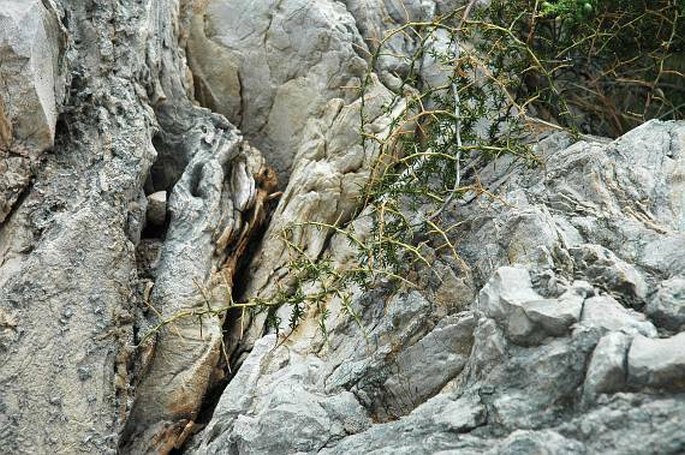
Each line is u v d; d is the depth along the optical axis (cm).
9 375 629
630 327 505
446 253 714
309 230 810
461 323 620
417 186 754
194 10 928
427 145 779
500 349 538
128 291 697
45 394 636
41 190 700
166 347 715
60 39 733
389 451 536
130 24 809
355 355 675
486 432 522
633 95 941
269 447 605
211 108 927
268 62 914
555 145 797
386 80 905
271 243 814
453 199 726
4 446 616
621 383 484
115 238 696
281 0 912
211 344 721
